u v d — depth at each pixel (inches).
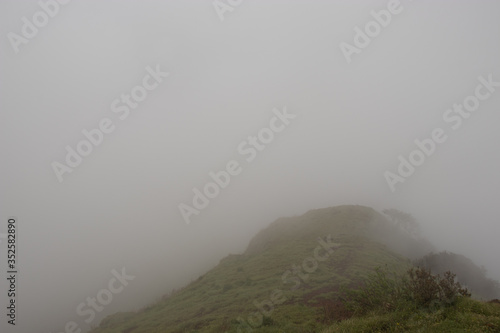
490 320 329.4
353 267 948.0
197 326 641.0
